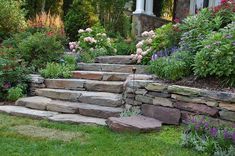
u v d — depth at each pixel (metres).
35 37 7.09
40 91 5.98
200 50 4.97
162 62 5.15
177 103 4.40
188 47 5.38
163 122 4.45
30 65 6.84
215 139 3.55
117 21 13.65
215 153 3.34
